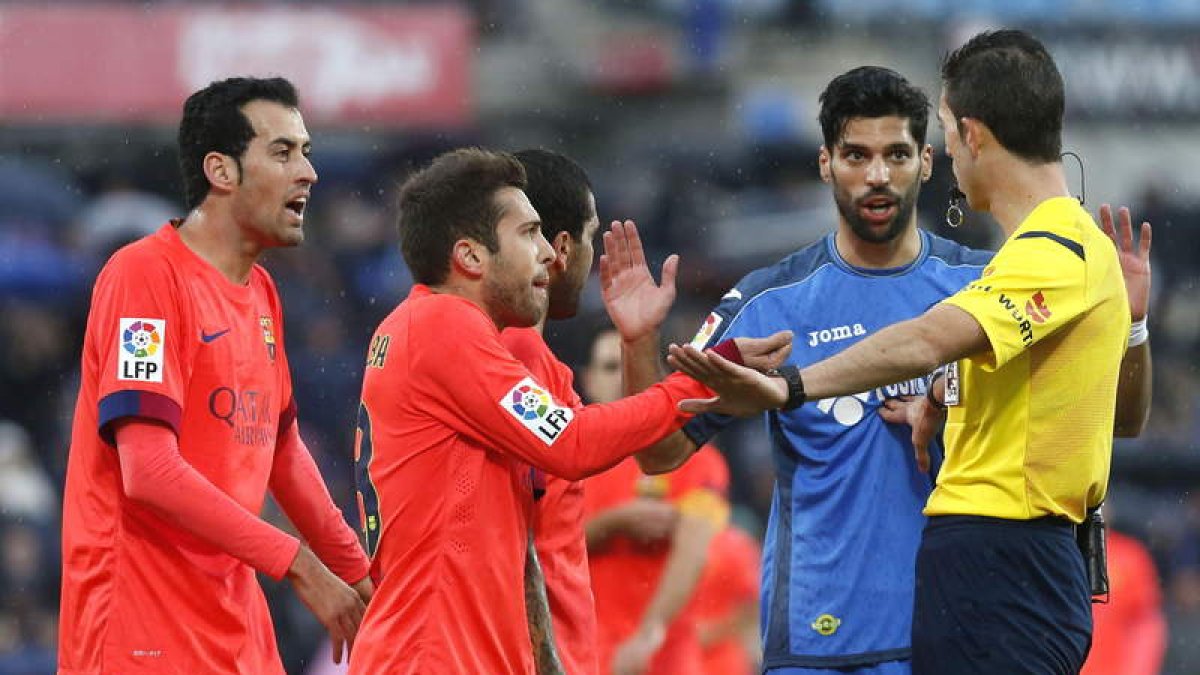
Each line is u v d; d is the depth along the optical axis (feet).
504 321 57.93
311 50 200.23
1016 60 56.95
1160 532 161.58
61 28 196.44
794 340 67.10
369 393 57.62
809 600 65.98
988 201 58.08
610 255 62.39
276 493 66.85
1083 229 56.49
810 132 231.50
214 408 61.67
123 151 203.72
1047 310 55.01
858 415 65.98
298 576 59.36
